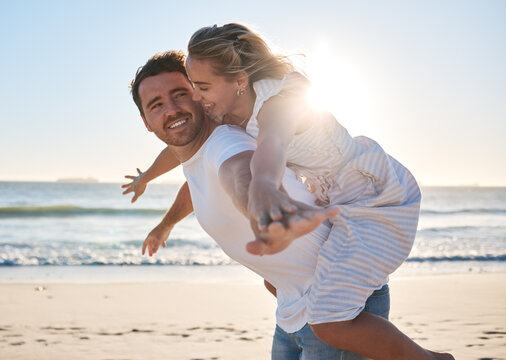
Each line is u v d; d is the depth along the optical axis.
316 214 0.98
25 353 4.53
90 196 48.97
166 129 1.92
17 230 23.11
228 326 5.54
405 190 1.94
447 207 43.22
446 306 6.45
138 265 11.86
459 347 4.45
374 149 1.94
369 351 1.79
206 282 9.28
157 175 2.73
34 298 7.23
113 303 6.89
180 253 14.75
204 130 1.95
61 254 14.60
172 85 1.92
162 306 6.68
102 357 4.40
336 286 1.78
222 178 1.52
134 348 4.67
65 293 7.66
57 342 4.89
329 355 1.88
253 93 1.82
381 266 1.83
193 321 5.79
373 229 1.85
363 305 1.82
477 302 6.73
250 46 1.79
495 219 31.28
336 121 1.92
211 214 1.90
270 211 1.00
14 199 45.62
